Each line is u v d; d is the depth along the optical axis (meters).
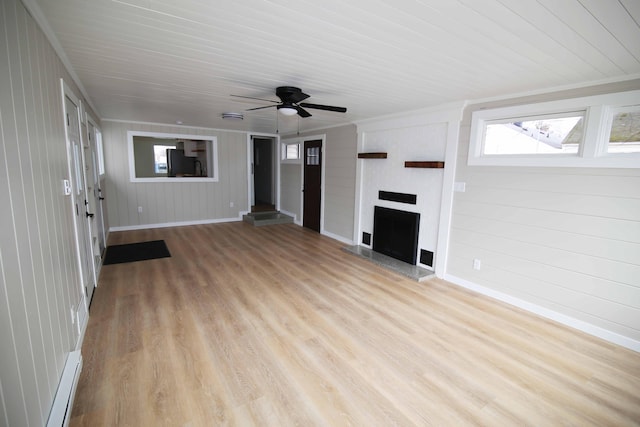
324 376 2.11
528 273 3.12
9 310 1.15
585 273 2.74
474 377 2.14
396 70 2.57
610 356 2.41
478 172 3.49
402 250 4.50
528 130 3.13
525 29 1.75
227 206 7.48
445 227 3.88
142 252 4.84
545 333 2.72
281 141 8.01
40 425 1.42
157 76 2.88
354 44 2.06
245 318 2.87
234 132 7.33
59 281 1.89
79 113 3.10
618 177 2.52
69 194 2.37
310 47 2.13
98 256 3.99
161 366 2.17
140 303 3.12
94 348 2.35
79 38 2.04
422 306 3.20
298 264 4.46
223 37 2.00
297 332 2.65
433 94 3.32
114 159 6.03
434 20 1.70
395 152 4.60
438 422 1.76
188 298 3.26
